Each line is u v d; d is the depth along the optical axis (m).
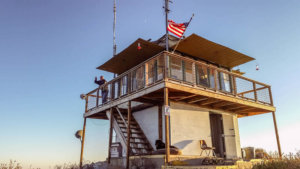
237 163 7.37
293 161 8.02
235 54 13.41
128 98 10.59
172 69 12.13
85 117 14.29
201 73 12.90
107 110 12.64
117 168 10.24
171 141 10.50
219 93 10.52
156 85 8.96
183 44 12.29
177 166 7.09
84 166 12.27
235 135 13.32
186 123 11.28
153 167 8.85
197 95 9.96
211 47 12.62
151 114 11.95
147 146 11.55
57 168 12.38
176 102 11.24
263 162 7.70
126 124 11.45
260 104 12.45
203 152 11.41
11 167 9.61
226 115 13.43
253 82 12.61
